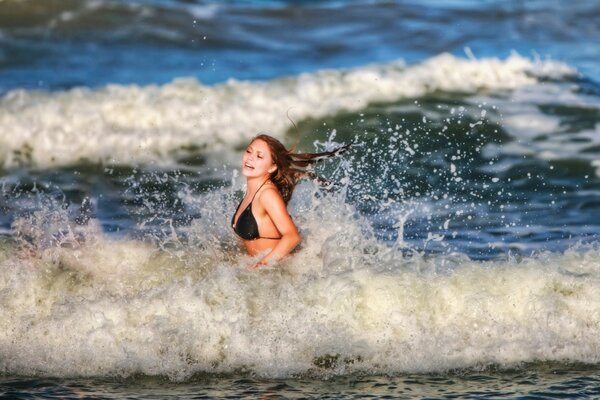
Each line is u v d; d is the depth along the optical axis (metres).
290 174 29.22
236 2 74.69
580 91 54.34
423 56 63.91
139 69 59.72
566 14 72.69
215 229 31.03
